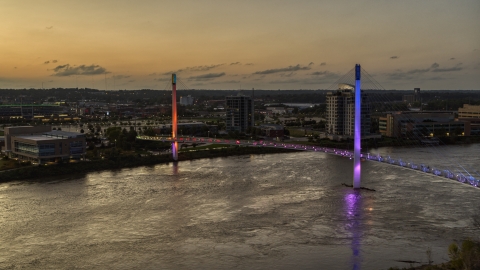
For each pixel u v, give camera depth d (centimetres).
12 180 18162
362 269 9012
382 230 11294
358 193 15262
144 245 10506
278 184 17038
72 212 13300
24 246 10512
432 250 9900
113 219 12569
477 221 11888
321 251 9975
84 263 9519
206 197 15050
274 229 11519
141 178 18712
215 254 9900
